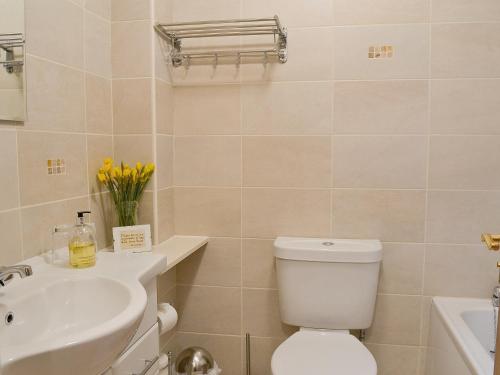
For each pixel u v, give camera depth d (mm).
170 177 1913
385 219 1826
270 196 1896
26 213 1239
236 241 1938
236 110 1885
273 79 1849
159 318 1527
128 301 975
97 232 1637
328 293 1722
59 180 1392
